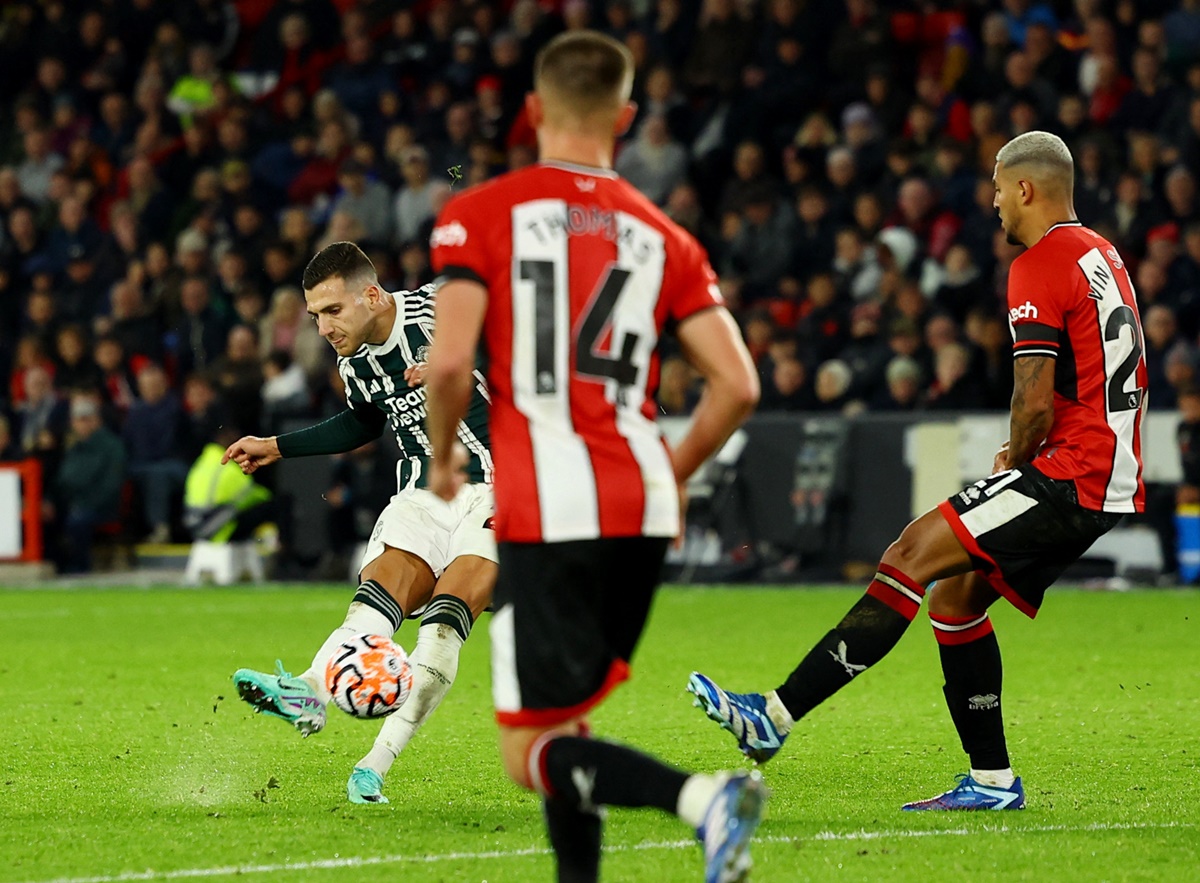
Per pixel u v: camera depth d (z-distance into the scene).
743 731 16.42
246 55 79.00
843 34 62.88
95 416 55.31
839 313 52.84
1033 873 14.35
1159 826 16.42
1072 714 24.27
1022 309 17.03
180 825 16.66
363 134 69.56
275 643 34.75
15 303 66.62
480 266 12.08
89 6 78.38
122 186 70.94
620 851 15.34
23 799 18.16
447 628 18.09
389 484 51.62
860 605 16.88
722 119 62.88
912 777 19.45
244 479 52.34
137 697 26.70
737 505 48.56
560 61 12.59
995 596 17.48
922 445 46.72
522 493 11.94
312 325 56.28
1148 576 45.97
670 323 12.70
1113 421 17.12
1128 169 55.94
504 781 19.28
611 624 12.47
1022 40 62.94
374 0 75.56
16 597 47.28
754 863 14.75
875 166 58.31
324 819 16.97
